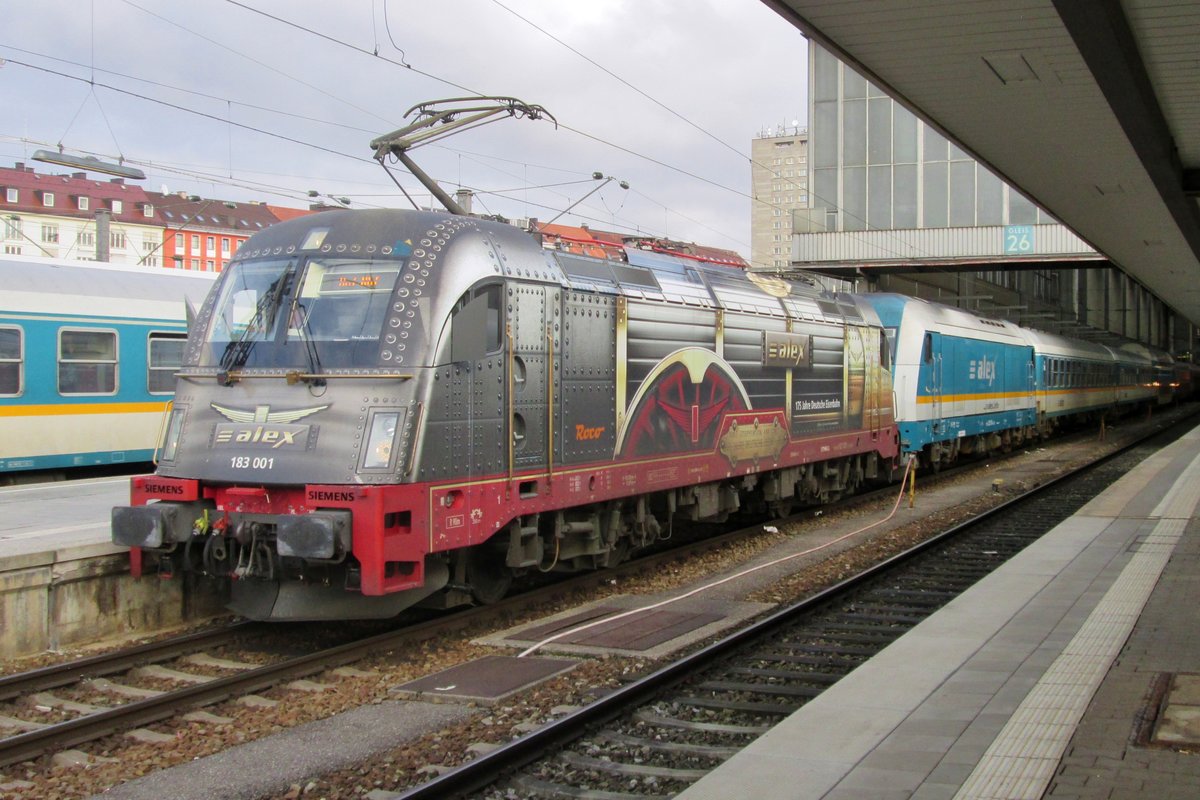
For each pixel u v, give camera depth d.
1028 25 8.57
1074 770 4.79
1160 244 20.84
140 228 68.25
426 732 6.53
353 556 7.78
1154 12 8.56
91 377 16.50
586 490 10.16
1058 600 8.78
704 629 9.06
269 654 8.47
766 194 128.75
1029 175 14.39
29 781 5.78
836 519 16.58
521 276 9.27
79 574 8.54
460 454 8.45
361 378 8.12
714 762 5.90
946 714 5.72
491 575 9.81
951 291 46.12
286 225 9.30
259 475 8.10
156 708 6.82
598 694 7.13
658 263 12.05
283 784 5.68
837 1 8.04
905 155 36.34
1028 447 33.59
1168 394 62.00
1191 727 5.36
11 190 65.44
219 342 8.83
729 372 12.88
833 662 8.00
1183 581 9.50
